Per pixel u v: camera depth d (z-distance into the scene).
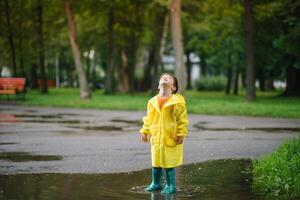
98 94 43.19
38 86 56.78
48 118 21.44
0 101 31.80
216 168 10.20
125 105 26.61
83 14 41.75
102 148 12.95
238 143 13.91
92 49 53.59
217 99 35.41
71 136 15.45
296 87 39.97
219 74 81.25
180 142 8.16
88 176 9.39
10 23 41.34
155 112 8.26
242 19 38.44
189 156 11.73
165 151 8.12
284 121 20.17
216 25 42.84
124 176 9.40
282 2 30.86
